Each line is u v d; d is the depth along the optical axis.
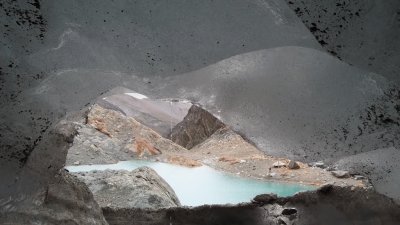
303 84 3.21
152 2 3.17
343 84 3.15
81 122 12.23
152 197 6.15
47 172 3.57
